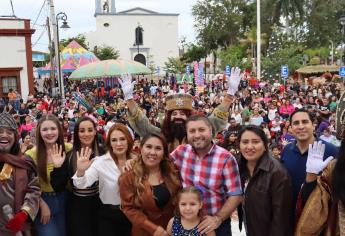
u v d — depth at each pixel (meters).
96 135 5.11
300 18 54.97
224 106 5.33
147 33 73.50
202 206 4.24
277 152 9.84
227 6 58.69
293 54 44.28
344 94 3.99
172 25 73.81
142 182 4.32
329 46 61.78
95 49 67.50
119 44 73.12
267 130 14.17
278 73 41.59
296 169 4.29
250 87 30.47
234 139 9.13
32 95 25.42
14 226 4.30
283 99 21.09
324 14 55.22
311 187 3.94
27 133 12.41
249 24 58.84
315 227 3.86
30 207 4.43
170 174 4.40
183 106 5.27
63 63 32.53
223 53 52.72
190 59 61.34
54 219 4.83
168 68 61.06
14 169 4.45
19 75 28.62
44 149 4.79
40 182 4.76
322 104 19.14
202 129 4.29
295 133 4.29
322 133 10.18
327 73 42.44
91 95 26.61
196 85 28.92
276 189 4.03
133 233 4.48
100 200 4.82
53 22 21.30
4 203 4.37
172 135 5.25
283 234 4.02
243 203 4.31
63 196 4.87
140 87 34.91
